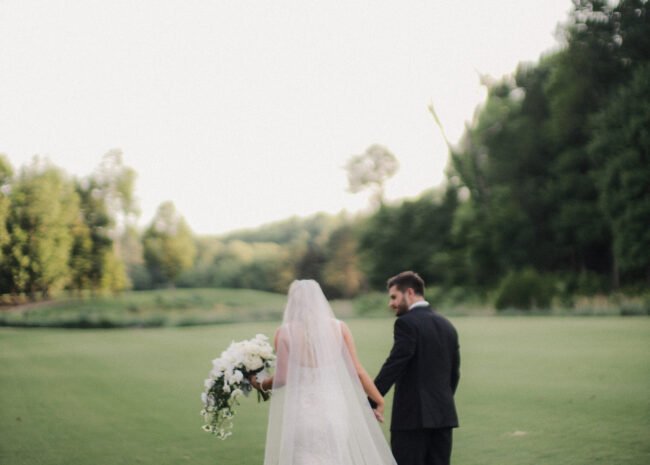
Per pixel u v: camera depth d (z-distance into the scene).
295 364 3.62
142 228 71.75
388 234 61.91
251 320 38.81
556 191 44.50
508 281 30.38
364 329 25.00
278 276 72.00
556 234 44.81
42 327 36.12
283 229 89.81
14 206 52.34
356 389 3.74
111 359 16.56
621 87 39.06
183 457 6.24
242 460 6.07
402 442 3.96
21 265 52.38
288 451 3.49
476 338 17.42
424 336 3.98
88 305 52.75
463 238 51.69
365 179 68.38
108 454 6.48
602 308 26.09
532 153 47.28
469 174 51.94
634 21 41.66
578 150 43.34
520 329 19.66
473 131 51.53
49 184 53.78
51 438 7.34
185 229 73.31
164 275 72.38
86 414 8.87
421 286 4.28
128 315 43.88
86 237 58.16
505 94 51.09
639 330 17.36
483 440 6.32
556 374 10.48
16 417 8.79
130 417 8.52
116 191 61.16
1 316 39.31
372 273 62.88
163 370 13.90
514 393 8.91
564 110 43.41
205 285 75.81
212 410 4.01
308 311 3.72
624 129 38.22
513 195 47.22
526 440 6.23
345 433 3.61
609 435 6.27
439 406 3.93
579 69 42.88
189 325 36.03
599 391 8.76
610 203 38.69
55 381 12.51
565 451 5.75
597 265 44.75
